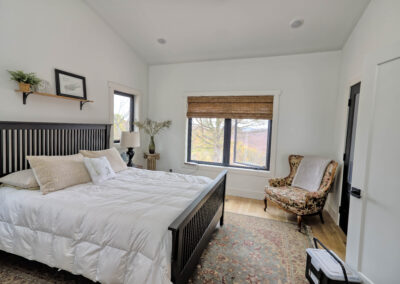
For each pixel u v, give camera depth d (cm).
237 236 237
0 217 169
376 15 194
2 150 195
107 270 132
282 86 342
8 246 166
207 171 396
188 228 146
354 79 244
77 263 142
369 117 142
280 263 190
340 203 269
